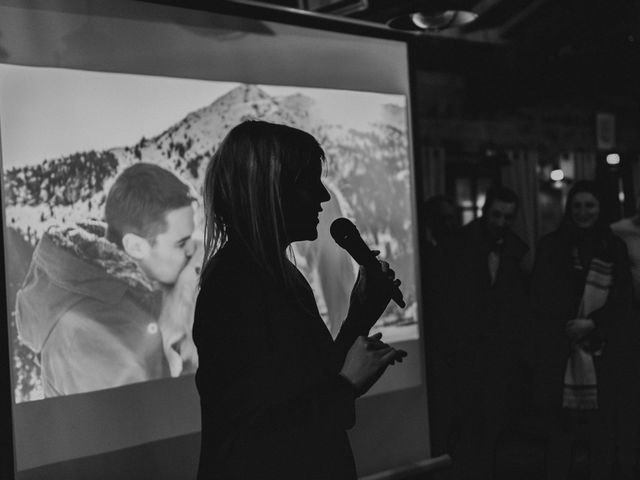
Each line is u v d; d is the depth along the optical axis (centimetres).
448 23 373
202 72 310
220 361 151
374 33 363
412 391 369
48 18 271
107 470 278
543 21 481
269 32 330
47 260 267
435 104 681
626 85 614
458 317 417
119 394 281
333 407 151
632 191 626
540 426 514
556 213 760
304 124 339
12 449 252
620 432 412
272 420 148
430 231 490
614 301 404
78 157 275
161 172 296
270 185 164
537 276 417
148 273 291
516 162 729
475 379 417
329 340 165
